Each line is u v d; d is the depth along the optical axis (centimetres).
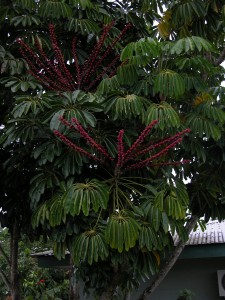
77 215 324
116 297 423
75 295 472
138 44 347
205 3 473
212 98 398
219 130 376
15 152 432
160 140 361
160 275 423
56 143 345
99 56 448
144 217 335
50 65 379
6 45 448
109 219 318
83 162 355
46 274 959
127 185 355
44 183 352
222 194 436
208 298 708
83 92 352
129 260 355
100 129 360
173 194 343
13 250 500
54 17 428
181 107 406
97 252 317
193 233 742
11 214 468
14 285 497
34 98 343
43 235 445
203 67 369
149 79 367
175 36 479
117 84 364
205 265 723
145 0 489
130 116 340
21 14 446
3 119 458
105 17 464
